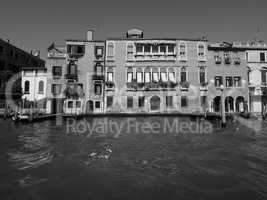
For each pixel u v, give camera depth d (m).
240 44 31.23
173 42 29.19
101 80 28.97
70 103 28.89
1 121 21.38
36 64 39.81
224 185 5.58
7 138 12.53
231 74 29.53
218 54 29.73
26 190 5.29
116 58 29.20
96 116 26.58
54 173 6.45
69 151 9.26
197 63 29.27
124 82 28.91
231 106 29.34
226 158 8.12
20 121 20.11
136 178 6.05
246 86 29.58
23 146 10.30
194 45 29.52
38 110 27.22
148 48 29.39
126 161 7.71
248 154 8.74
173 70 29.11
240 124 20.08
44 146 10.30
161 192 5.17
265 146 10.37
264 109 30.39
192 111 28.48
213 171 6.64
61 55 29.36
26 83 29.20
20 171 6.62
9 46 31.70
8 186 5.52
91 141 11.69
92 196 4.98
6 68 30.89
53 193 5.13
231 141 11.71
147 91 28.61
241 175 6.29
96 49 29.48
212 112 26.27
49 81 28.89
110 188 5.39
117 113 27.67
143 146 10.36
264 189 5.35
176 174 6.38
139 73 29.11
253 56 30.83
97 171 6.62
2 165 7.22
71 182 5.77
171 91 28.59
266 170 6.75
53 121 22.19
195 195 5.02
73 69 29.27
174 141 11.71
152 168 6.93
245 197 4.92
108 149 9.65
